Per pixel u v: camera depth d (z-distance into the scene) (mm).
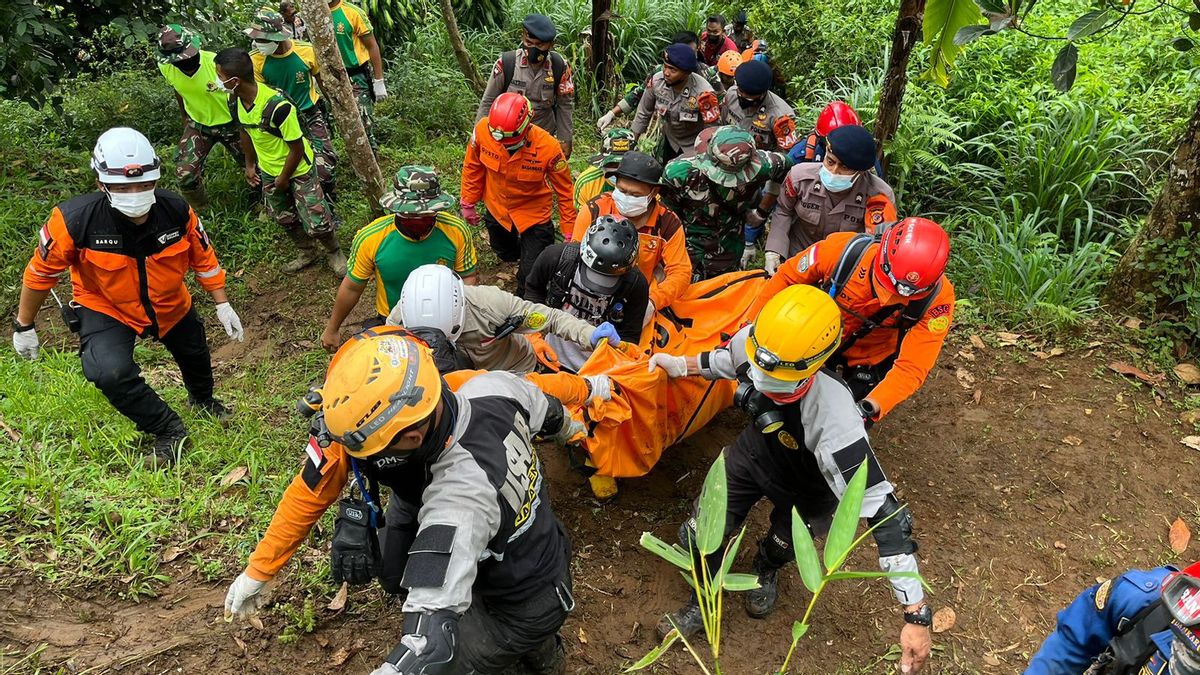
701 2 10414
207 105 5887
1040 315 5316
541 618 2584
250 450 4074
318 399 2193
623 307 3770
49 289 3764
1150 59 7727
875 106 7059
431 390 2111
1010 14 3506
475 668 2561
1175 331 5078
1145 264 5133
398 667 1945
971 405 4758
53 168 6766
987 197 6449
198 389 4348
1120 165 6359
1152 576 2004
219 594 3295
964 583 3752
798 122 7355
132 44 6371
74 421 4066
